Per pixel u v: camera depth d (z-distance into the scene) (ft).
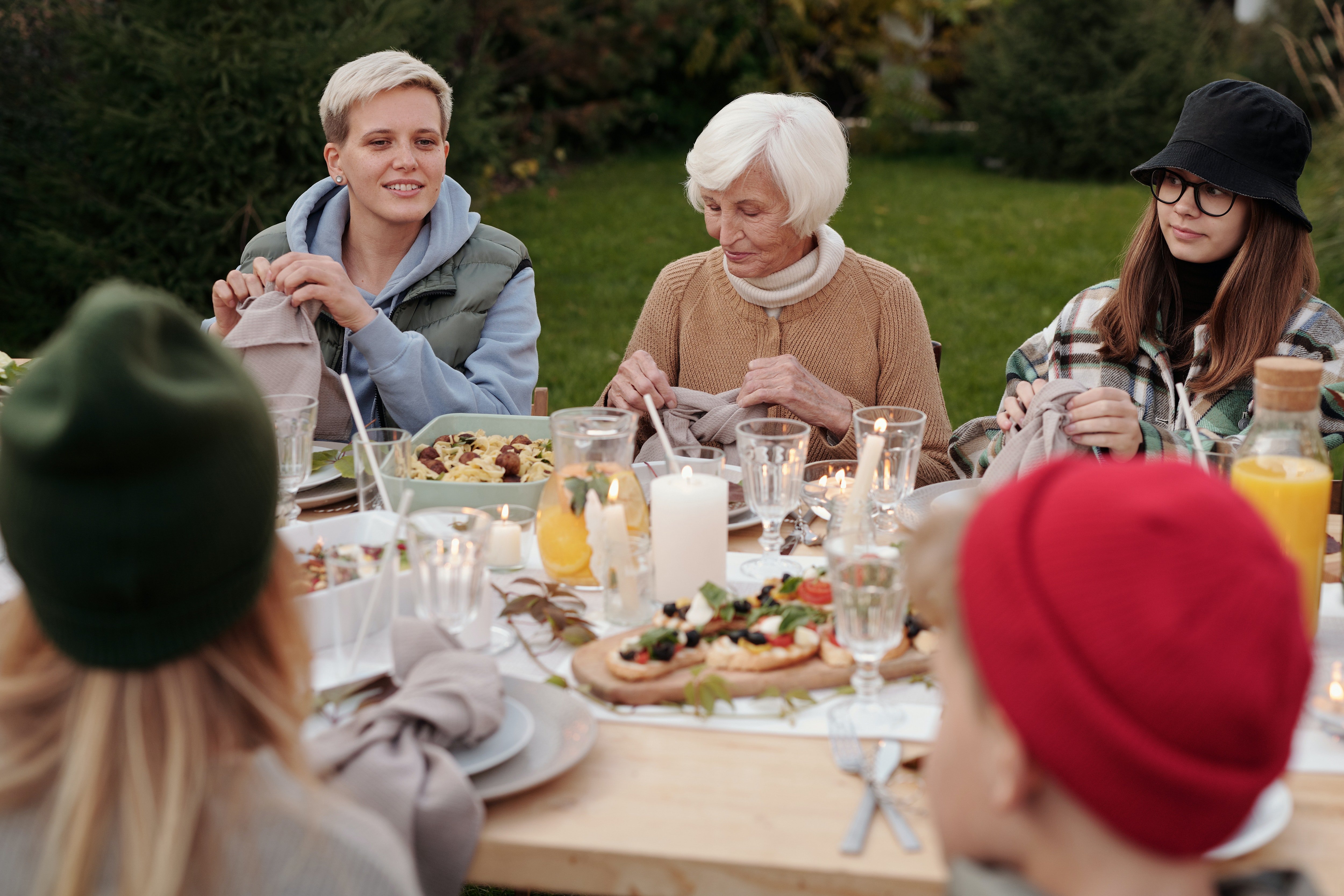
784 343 8.87
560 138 41.29
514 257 9.47
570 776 4.17
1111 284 8.44
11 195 20.30
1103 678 2.20
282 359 7.53
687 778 4.16
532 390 9.36
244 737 3.00
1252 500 4.83
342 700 4.54
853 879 3.62
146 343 2.69
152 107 19.47
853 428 7.97
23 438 2.62
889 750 4.21
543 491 6.23
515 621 5.42
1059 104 38.09
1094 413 6.14
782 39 44.39
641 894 3.76
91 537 2.67
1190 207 7.41
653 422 7.02
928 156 44.55
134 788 2.77
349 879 2.87
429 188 8.95
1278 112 7.18
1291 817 3.90
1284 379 4.81
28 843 2.87
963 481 6.93
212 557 2.82
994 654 2.35
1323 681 4.60
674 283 9.30
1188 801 2.20
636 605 5.32
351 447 7.36
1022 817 2.46
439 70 25.80
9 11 21.24
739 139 8.00
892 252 28.30
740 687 4.69
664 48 42.65
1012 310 23.63
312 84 19.93
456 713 3.99
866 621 4.37
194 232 19.94
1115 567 2.23
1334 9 40.50
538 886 3.83
